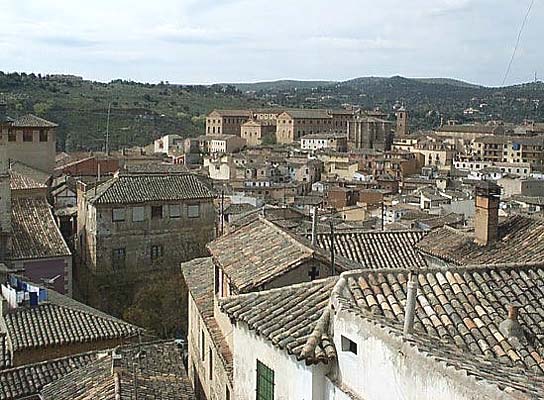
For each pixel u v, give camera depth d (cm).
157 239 5028
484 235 2453
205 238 5194
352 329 1182
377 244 2994
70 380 2227
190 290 2997
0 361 2570
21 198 4569
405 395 1012
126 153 12812
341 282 1415
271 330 1384
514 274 1533
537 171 16612
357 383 1159
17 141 6606
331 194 11312
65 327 2736
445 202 9419
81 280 5078
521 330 1314
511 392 837
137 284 4884
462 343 1278
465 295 1434
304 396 1275
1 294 2988
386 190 12606
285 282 1962
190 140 18125
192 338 3122
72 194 6294
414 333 1180
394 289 1431
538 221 2488
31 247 4150
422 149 18988
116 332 2773
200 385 2811
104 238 4838
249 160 15412
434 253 2558
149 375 2225
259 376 1466
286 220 4959
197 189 5231
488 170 15075
